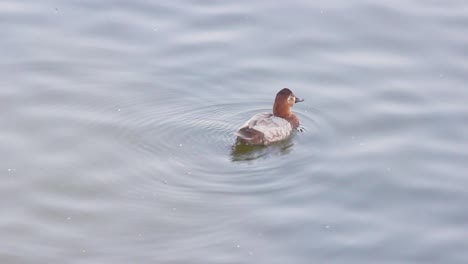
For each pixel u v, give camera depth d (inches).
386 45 901.2
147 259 610.2
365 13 951.6
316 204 669.9
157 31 919.7
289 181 698.2
